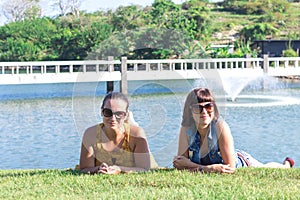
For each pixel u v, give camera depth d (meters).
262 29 61.47
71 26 49.19
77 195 4.14
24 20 50.09
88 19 49.16
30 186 4.51
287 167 5.42
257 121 14.21
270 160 9.48
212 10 75.19
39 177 4.84
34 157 9.93
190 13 60.09
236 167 5.08
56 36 45.75
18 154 10.23
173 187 4.31
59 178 4.71
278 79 26.91
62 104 18.67
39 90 24.58
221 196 3.98
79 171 4.99
